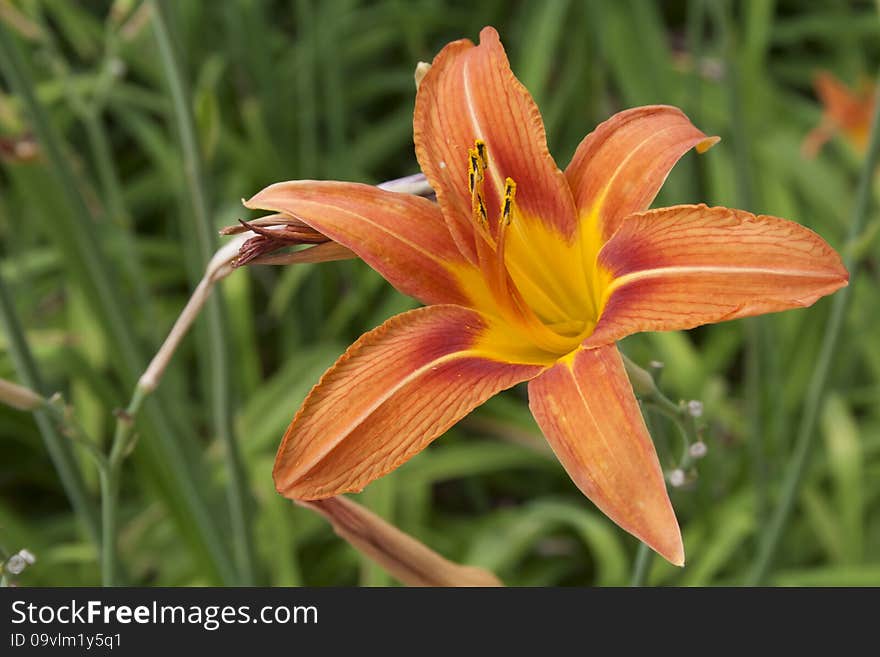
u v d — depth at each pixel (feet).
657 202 3.22
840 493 2.59
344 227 1.56
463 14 3.88
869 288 3.02
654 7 3.62
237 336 2.96
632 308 1.49
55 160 2.04
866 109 2.96
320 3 3.78
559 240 1.60
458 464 2.83
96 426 2.84
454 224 1.57
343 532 1.63
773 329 2.58
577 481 1.45
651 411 1.64
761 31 3.39
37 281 3.37
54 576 2.59
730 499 2.80
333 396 1.50
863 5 4.12
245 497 1.96
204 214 1.89
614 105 3.87
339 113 3.34
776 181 3.30
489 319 1.58
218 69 3.45
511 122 1.60
